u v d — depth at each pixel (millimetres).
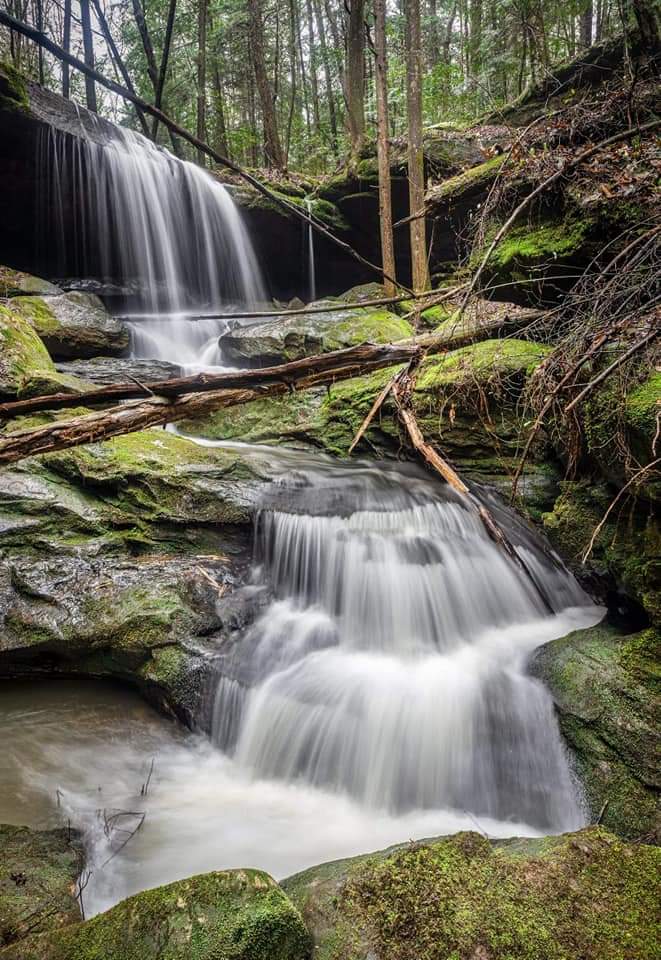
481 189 8547
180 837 3619
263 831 3719
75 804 3828
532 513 5812
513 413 6137
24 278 9945
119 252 11852
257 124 25922
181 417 4613
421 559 5484
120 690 5121
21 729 4559
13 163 10391
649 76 6480
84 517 5699
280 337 9367
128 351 9812
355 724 4207
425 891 2510
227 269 13234
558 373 4477
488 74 15430
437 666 4629
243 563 5871
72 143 10805
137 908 2367
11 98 9727
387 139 10773
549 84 10234
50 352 8883
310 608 5574
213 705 4617
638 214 4793
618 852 2727
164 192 12266
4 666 5098
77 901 2891
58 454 6008
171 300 12523
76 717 4750
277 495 6195
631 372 3910
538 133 6090
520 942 2299
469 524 5914
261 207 13008
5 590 5090
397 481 6676
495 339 6344
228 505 5953
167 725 4730
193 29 20375
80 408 6680
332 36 22078
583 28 14109
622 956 2248
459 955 2260
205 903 2336
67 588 5180
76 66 3129
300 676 4656
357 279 14000
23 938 2467
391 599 5289
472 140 11211
